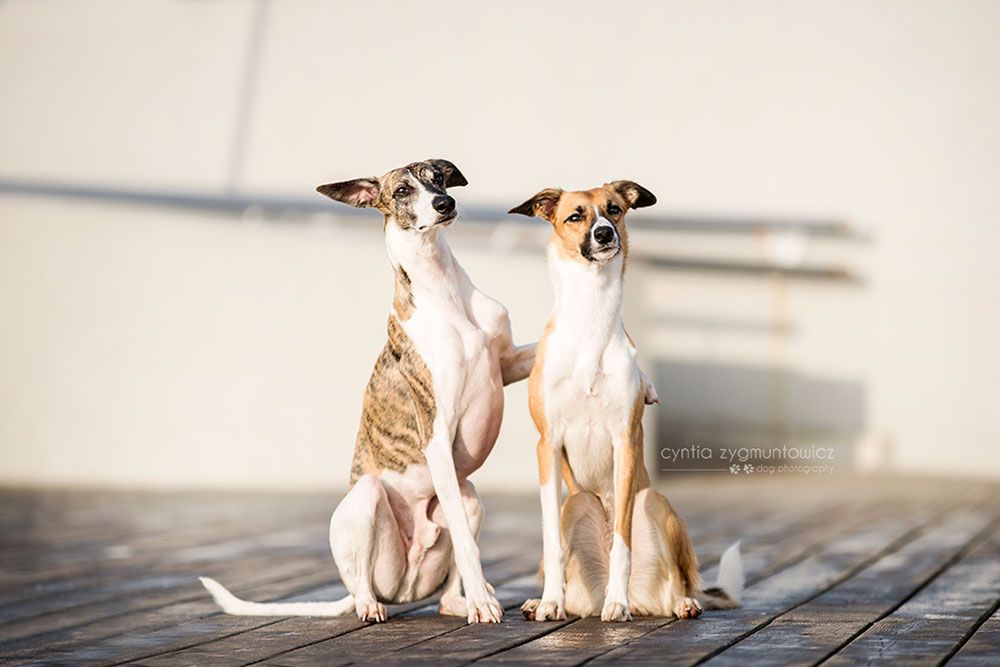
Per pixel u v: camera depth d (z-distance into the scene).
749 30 16.81
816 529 10.08
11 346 14.06
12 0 17.14
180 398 13.84
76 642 5.64
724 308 17.03
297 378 13.67
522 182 17.03
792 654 4.90
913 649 5.00
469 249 13.14
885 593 6.65
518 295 13.05
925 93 16.55
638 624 5.58
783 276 16.92
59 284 13.99
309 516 11.21
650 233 16.86
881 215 16.69
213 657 5.14
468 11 17.06
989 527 10.13
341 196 6.10
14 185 14.77
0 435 14.06
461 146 17.06
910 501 12.55
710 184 16.89
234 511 11.61
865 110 16.64
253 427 13.73
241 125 17.00
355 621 5.93
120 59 17.06
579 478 5.88
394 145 17.02
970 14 16.42
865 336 16.78
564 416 5.70
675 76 16.92
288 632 5.68
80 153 17.02
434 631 5.57
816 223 16.55
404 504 6.12
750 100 16.83
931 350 16.64
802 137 16.75
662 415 17.06
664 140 16.92
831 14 16.69
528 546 9.05
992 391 16.47
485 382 6.00
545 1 17.03
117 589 7.26
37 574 7.88
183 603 6.71
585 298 5.66
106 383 13.95
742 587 6.27
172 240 13.86
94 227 13.95
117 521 10.82
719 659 4.81
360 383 13.57
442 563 6.14
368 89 17.05
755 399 16.97
